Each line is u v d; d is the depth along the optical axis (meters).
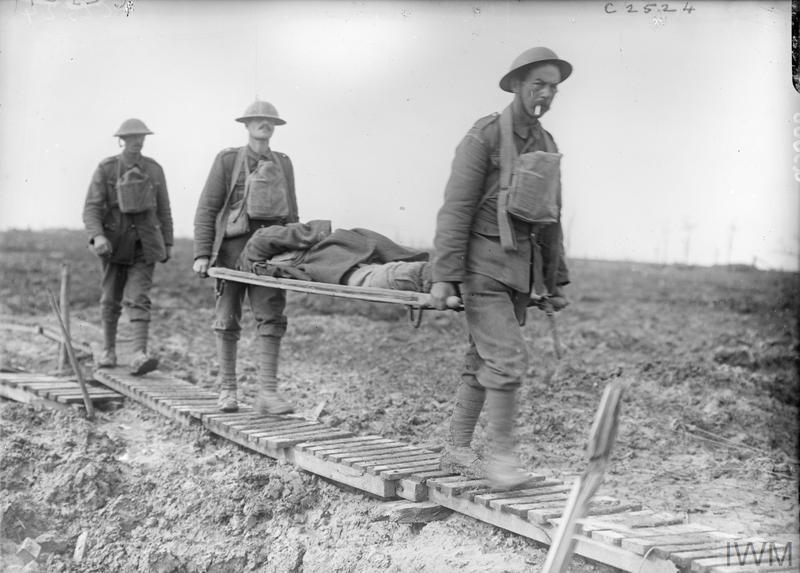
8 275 12.36
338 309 11.08
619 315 11.65
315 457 4.96
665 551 3.49
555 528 3.78
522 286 4.14
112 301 7.39
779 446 6.29
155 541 4.59
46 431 5.95
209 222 5.91
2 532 4.62
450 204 4.04
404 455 4.91
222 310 5.93
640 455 5.94
